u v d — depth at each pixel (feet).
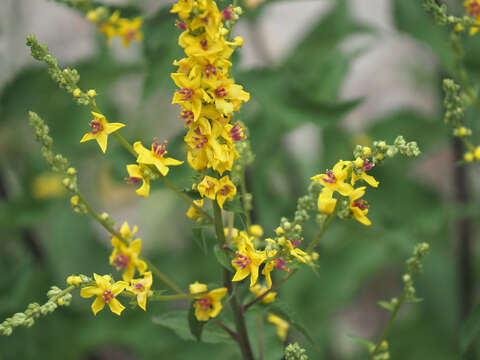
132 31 3.67
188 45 2.82
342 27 4.84
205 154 2.88
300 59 4.80
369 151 2.91
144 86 3.77
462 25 3.20
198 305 2.95
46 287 4.94
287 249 2.91
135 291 2.90
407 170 5.02
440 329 5.19
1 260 5.20
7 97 4.31
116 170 4.75
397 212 4.66
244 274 2.91
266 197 4.91
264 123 4.01
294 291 5.12
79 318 4.92
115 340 4.90
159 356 4.72
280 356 3.30
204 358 4.69
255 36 4.84
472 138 4.19
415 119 4.88
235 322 3.10
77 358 4.82
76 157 4.84
